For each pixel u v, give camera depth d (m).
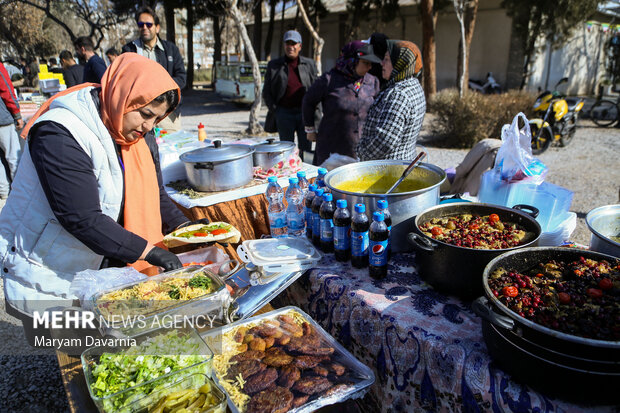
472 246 1.37
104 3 19.14
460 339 1.22
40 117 1.43
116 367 1.16
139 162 1.69
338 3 19.06
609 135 9.30
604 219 1.57
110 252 1.47
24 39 20.52
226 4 8.63
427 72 11.71
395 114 2.30
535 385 0.99
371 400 1.54
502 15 13.65
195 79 29.95
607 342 0.83
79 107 1.46
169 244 1.88
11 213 1.49
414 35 16.23
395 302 1.43
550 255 1.27
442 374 1.20
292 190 2.11
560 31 12.73
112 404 1.05
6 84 4.79
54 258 1.53
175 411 1.05
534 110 7.80
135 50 4.45
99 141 1.49
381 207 1.57
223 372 1.27
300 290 1.83
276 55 23.33
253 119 9.66
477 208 1.69
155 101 1.50
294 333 1.44
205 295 1.42
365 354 1.50
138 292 1.43
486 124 8.02
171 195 2.55
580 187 5.75
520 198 1.90
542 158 7.36
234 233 1.99
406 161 2.04
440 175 1.86
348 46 3.55
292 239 1.87
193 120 12.02
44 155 1.36
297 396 1.18
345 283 1.57
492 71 14.27
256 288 1.64
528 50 12.95
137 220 1.71
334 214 1.71
